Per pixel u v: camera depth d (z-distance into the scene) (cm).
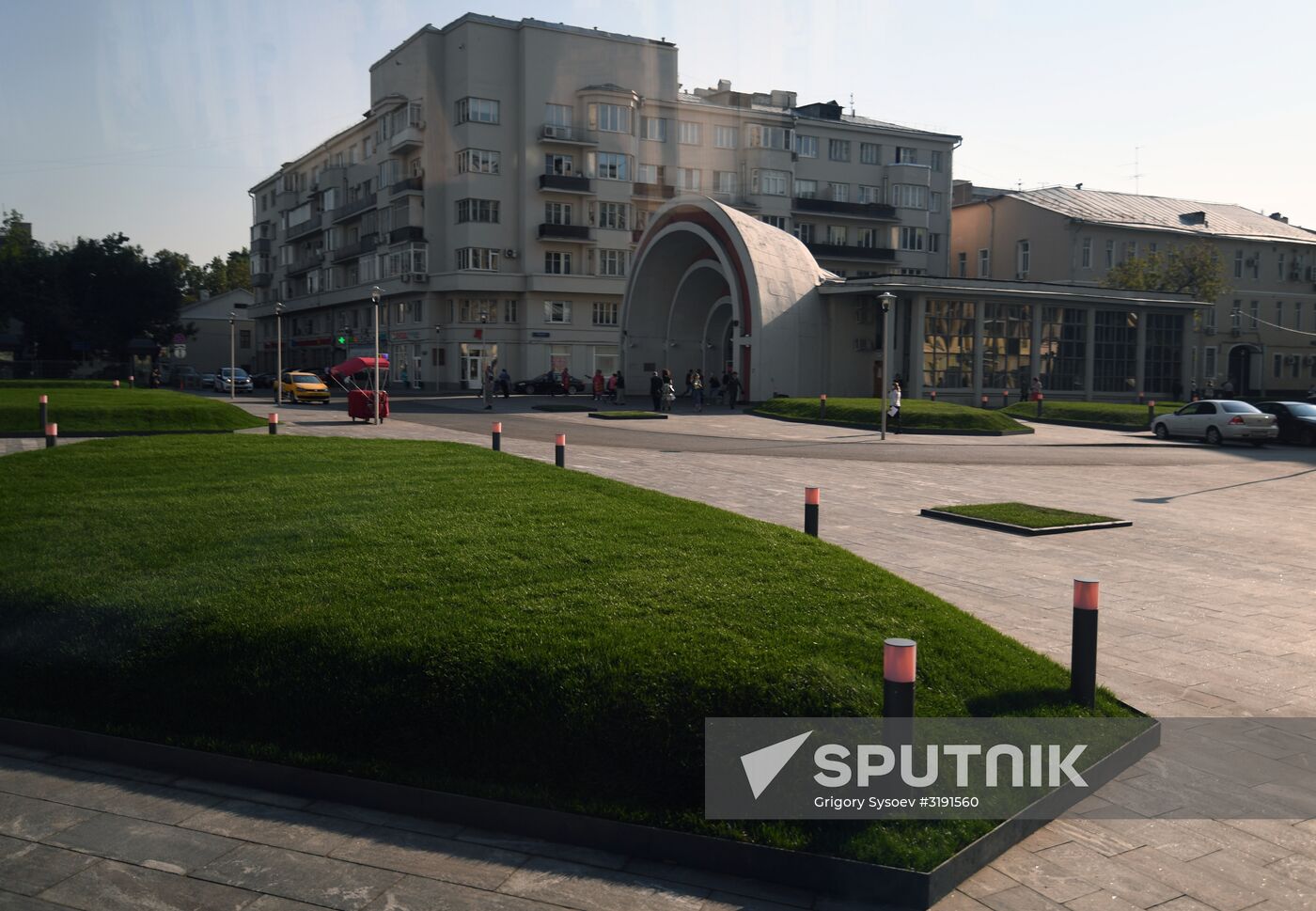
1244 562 1228
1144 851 488
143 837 494
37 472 1294
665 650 581
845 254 6962
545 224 6000
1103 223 6275
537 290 6003
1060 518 1454
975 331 4916
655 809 495
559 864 472
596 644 589
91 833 498
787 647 600
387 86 6100
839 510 1534
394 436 2503
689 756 505
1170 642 866
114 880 451
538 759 524
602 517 997
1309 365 6875
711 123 6550
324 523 931
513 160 5981
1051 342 5162
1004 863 473
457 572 752
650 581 740
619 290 6244
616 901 438
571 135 6022
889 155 7312
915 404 3675
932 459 2391
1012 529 1379
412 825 510
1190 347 5581
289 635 619
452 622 627
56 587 718
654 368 5647
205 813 521
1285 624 934
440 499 1082
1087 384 5256
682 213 5078
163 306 6756
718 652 579
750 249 4566
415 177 6175
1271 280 6725
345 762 549
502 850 485
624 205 6200
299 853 479
